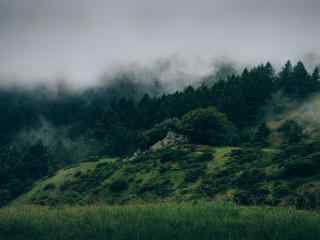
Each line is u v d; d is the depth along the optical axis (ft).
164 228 64.80
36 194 342.85
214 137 380.37
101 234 62.44
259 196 203.31
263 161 269.85
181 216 75.46
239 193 213.46
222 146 376.48
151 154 346.33
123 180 298.76
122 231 63.26
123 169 325.42
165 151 343.05
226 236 62.03
